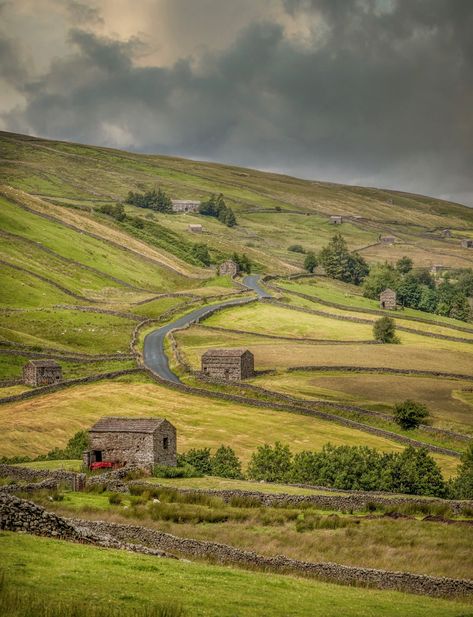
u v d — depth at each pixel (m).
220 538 54.41
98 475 74.50
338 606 35.38
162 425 87.00
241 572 41.03
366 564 50.03
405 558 51.25
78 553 37.88
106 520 57.16
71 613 27.94
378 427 137.75
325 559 50.88
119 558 38.50
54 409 140.25
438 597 42.47
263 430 131.50
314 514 62.84
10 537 38.88
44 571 33.59
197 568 39.97
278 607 33.41
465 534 57.09
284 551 52.06
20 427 126.44
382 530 57.78
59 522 42.62
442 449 124.50
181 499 67.12
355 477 87.06
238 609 32.06
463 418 144.12
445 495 89.50
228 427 132.50
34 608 27.98
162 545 49.66
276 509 64.69
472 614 36.03
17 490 65.88
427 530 58.25
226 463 94.94
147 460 84.50
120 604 30.19
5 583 30.84
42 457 97.44
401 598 39.69
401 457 90.56
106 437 86.25
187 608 31.05
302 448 121.31
